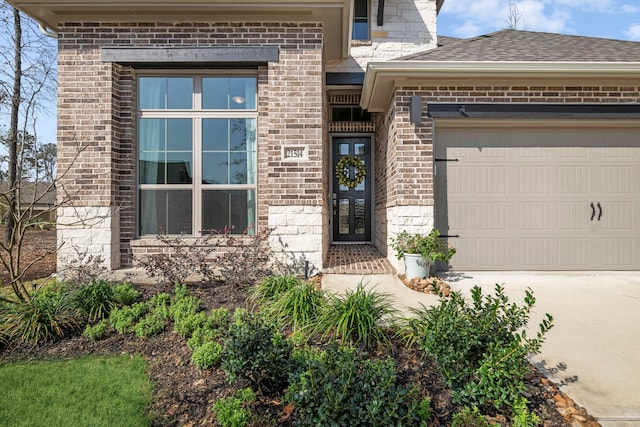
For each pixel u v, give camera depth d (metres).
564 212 6.06
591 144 6.06
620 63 5.38
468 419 2.13
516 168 6.09
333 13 5.66
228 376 2.53
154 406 2.45
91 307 3.84
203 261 5.11
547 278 5.76
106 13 5.62
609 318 3.99
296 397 2.07
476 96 5.91
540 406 2.38
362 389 2.08
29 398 2.54
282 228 5.75
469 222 6.08
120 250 5.84
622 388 2.61
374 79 5.97
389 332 3.28
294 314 3.53
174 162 6.05
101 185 5.63
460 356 2.36
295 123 5.76
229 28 5.77
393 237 6.44
